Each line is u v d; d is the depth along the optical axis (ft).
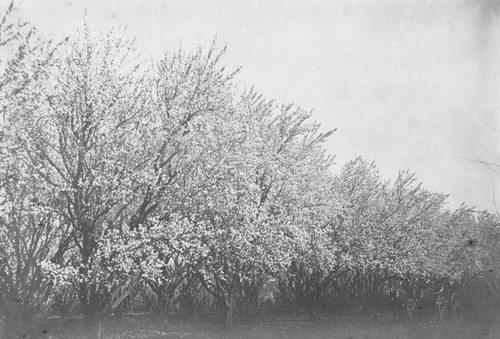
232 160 47.57
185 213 44.47
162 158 44.86
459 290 66.95
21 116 39.17
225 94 49.21
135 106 43.70
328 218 60.70
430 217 73.87
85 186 39.14
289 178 54.44
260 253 49.11
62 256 40.88
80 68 41.68
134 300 66.95
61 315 50.03
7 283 38.99
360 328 56.13
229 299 51.55
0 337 38.09
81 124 40.93
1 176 37.93
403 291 64.90
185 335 48.01
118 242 39.11
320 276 66.33
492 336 49.26
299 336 50.26
